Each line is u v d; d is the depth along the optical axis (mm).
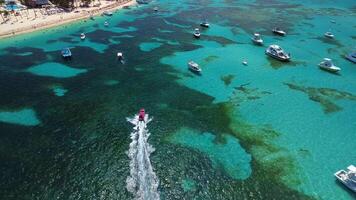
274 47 90688
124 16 135500
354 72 82250
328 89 73000
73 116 60688
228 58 89688
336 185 45188
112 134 55406
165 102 66188
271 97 68875
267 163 49281
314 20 130375
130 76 78125
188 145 53031
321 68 83500
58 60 87688
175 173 47125
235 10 147000
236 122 59594
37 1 133875
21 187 44094
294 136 55938
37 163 48375
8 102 65688
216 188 44719
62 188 44125
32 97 67750
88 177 46031
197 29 109250
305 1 169750
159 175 46688
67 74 78938
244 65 84875
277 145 53469
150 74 79250
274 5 159250
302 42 103812
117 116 60844
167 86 73125
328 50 96938
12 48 96312
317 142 54500
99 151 51188
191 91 71000
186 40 104438
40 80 75688
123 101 66250
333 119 61219
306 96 69562
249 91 71375
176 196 43219
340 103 67000
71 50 95250
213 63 86188
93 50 95375
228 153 51281
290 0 172375
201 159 49906
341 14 141125
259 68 83375
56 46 98562
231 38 106875
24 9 128500
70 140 53719
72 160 49156
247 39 106062
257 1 169125
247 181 45812
